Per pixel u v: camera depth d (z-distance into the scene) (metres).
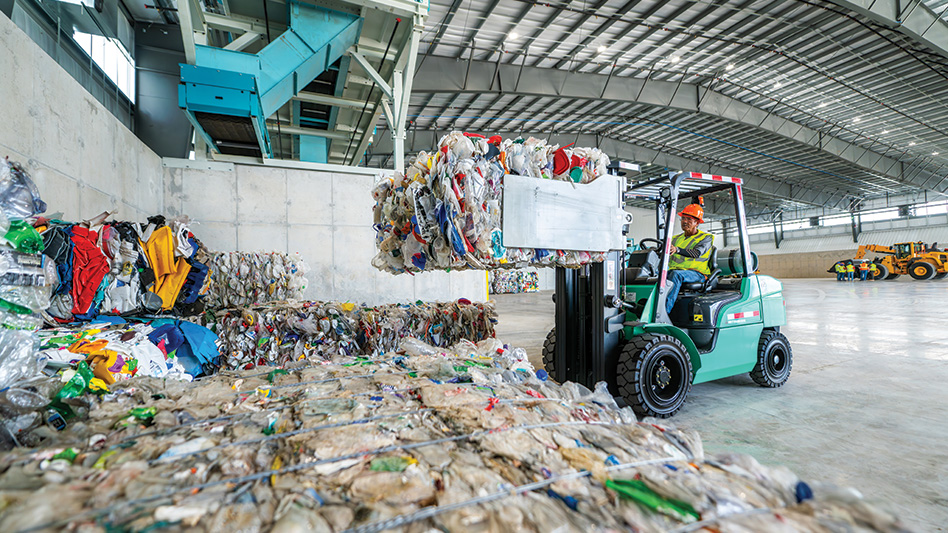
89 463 1.02
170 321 3.54
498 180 2.63
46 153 3.93
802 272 33.34
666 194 4.04
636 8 10.91
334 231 7.50
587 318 4.12
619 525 0.83
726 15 11.05
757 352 4.42
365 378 1.75
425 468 1.01
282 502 0.85
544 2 10.51
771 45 12.22
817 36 11.76
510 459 1.07
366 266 7.67
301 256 7.31
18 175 1.96
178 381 1.78
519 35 11.91
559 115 16.97
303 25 6.20
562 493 0.93
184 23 5.04
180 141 8.58
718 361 4.04
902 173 22.59
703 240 4.48
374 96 9.30
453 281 8.20
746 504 0.93
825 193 29.22
